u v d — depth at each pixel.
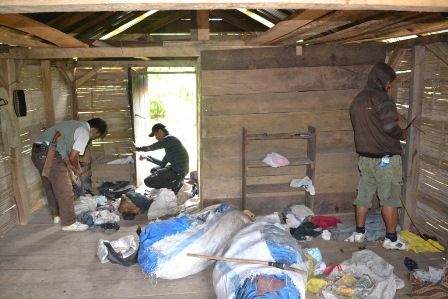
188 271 3.47
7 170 4.56
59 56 4.48
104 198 5.57
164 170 5.82
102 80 6.41
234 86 4.64
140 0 1.53
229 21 5.94
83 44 4.22
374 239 4.20
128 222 4.88
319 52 4.66
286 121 4.80
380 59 4.73
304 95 4.75
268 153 4.87
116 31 5.85
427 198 4.08
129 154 6.63
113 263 3.76
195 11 4.65
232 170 4.84
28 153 4.99
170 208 5.01
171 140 5.96
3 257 3.90
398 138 3.72
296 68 4.67
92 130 4.68
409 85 4.22
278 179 4.99
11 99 4.48
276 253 3.06
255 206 4.99
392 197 3.88
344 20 2.73
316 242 4.19
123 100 6.50
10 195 4.61
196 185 6.17
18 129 4.63
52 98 5.51
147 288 3.32
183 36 6.36
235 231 3.76
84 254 3.96
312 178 4.74
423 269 3.57
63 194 4.46
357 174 5.00
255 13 5.29
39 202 5.35
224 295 2.88
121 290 3.29
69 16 4.10
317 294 3.15
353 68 4.73
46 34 3.37
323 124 4.84
